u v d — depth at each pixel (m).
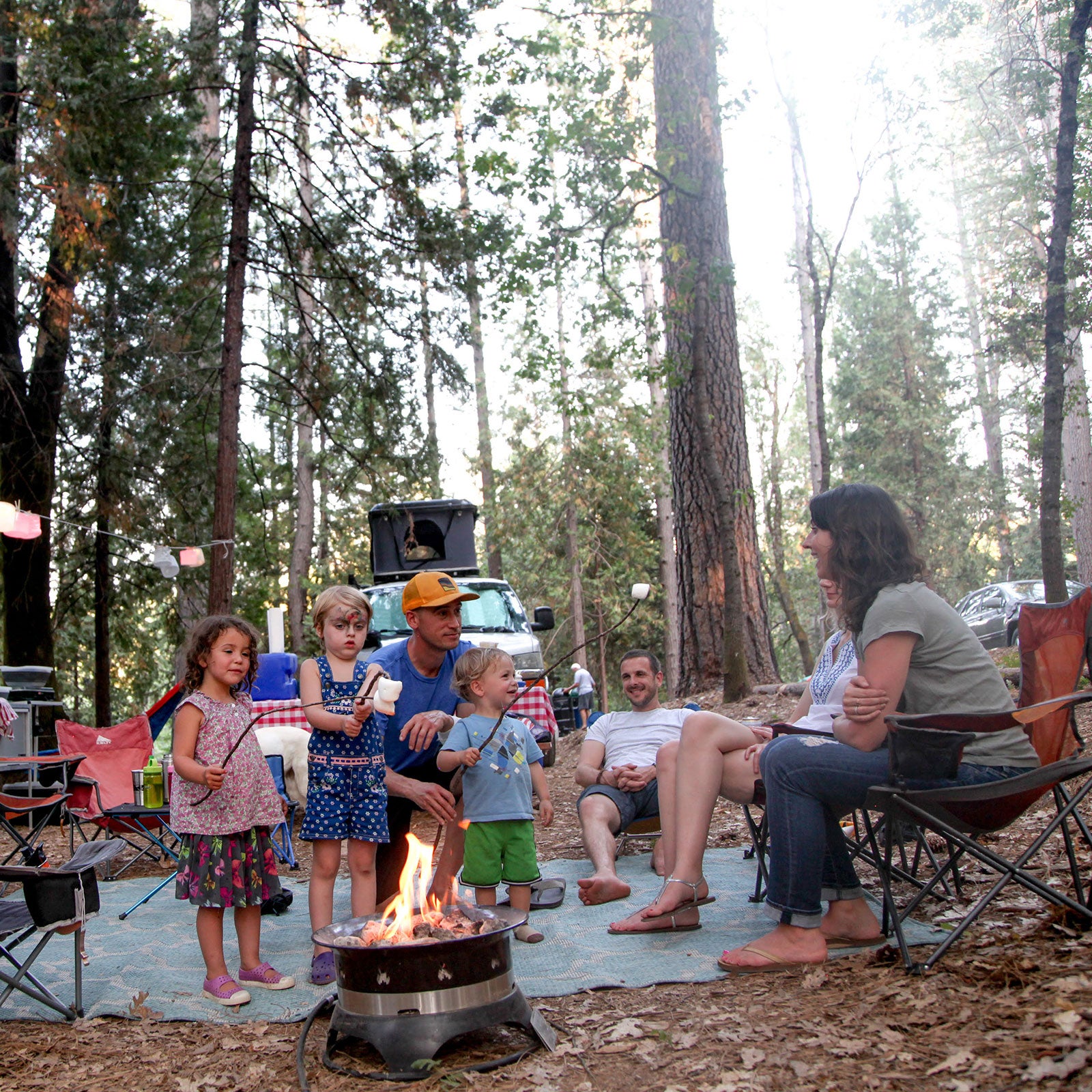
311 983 3.76
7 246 12.92
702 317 11.40
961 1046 2.42
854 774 3.27
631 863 5.68
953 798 2.98
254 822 3.71
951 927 3.51
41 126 12.42
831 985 3.10
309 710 3.88
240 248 12.67
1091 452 21.83
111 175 13.59
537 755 4.34
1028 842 4.68
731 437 12.43
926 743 3.02
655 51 12.67
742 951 3.39
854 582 3.34
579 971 3.59
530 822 4.20
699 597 12.37
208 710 3.73
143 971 4.05
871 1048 2.51
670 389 12.36
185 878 3.66
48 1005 3.46
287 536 26.22
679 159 11.83
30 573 14.27
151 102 12.93
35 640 14.24
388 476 14.05
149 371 14.77
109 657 18.41
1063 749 3.55
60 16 12.48
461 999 2.86
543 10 12.00
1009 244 22.45
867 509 3.36
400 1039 2.82
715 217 12.41
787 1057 2.55
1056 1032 2.35
